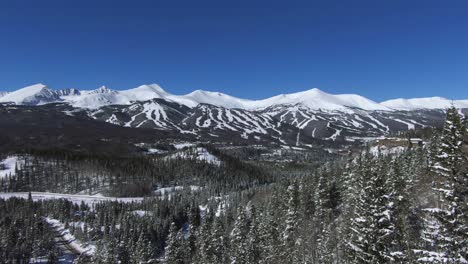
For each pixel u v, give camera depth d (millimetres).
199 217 179625
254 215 125875
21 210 195250
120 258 122562
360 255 40062
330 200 97688
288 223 87188
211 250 94875
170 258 91250
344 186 97375
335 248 63750
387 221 39312
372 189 41500
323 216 91375
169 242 93375
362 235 40250
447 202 27625
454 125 27891
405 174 75875
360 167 82125
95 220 186000
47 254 164875
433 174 29484
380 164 71688
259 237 92438
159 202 197750
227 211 155125
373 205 40250
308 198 108375
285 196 115250
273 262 80062
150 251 109938
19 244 161875
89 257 150875
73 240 182250
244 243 83938
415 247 33531
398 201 46125
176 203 197000
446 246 26938
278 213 109250
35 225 179375
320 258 68125
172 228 96062
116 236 155625
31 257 162125
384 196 41000
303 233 86375
